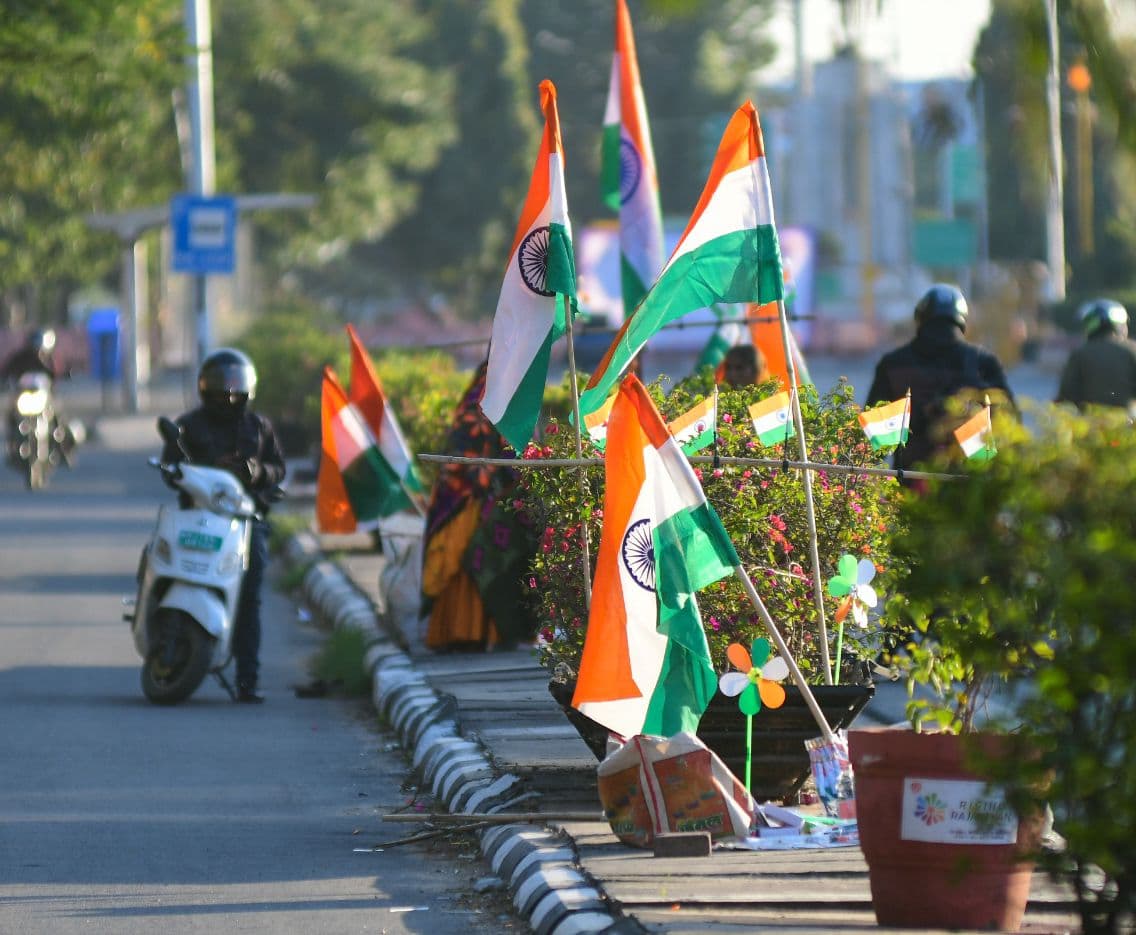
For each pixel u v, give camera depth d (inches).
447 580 1219.9
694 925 613.0
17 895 721.6
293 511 2262.6
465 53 7623.0
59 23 1849.2
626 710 725.3
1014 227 6082.7
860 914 633.6
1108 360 1434.5
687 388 1119.0
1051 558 496.7
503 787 826.8
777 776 786.2
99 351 5482.3
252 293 5467.5
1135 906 530.0
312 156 5615.2
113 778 943.0
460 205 7657.5
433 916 689.0
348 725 1099.9
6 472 2881.4
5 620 1534.2
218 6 5187.0
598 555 745.6
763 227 783.7
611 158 1237.1
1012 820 606.5
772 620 778.2
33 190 4276.6
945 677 653.9
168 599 1157.7
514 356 800.3
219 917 690.2
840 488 817.5
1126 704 508.7
